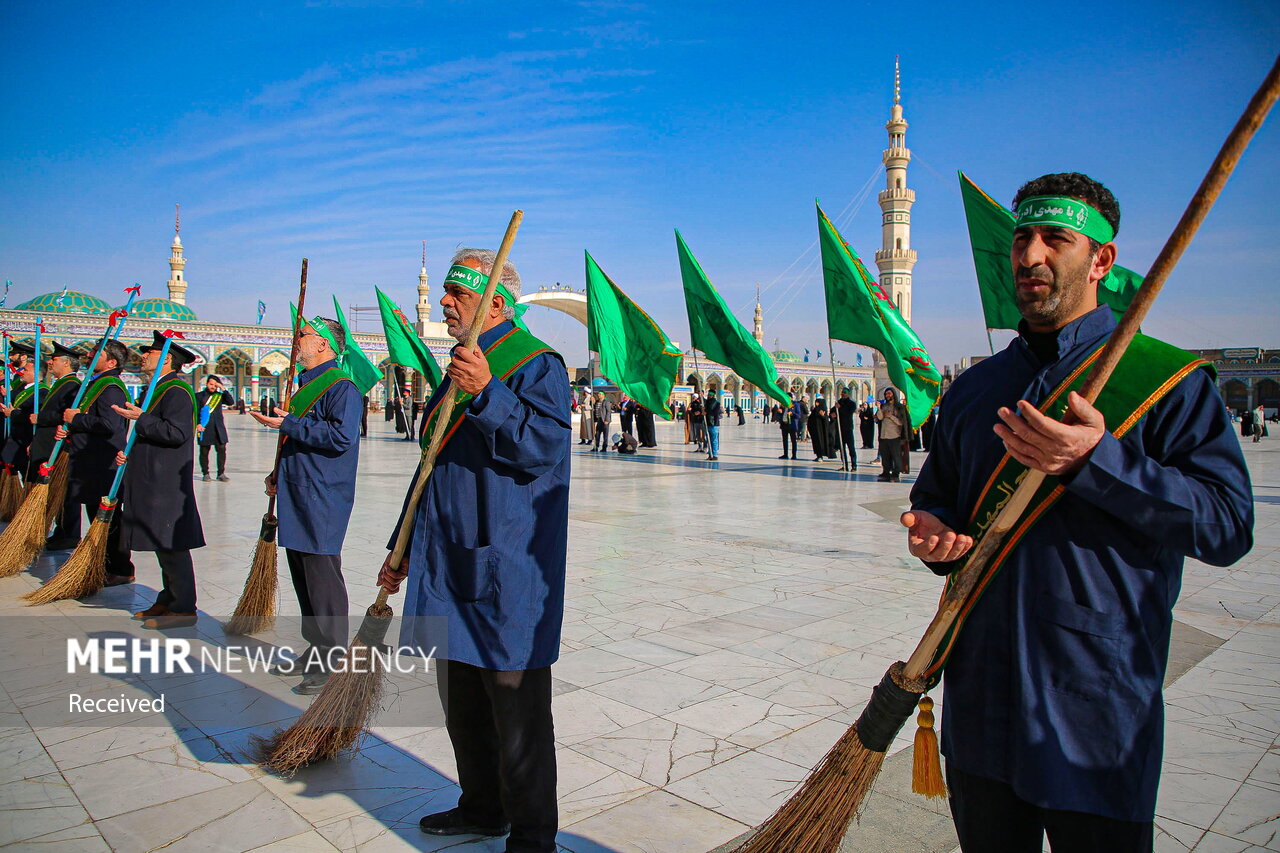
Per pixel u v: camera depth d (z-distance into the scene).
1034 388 1.80
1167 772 3.28
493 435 2.60
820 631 5.17
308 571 4.23
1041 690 1.67
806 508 11.00
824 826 2.02
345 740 3.30
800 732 3.64
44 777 3.21
